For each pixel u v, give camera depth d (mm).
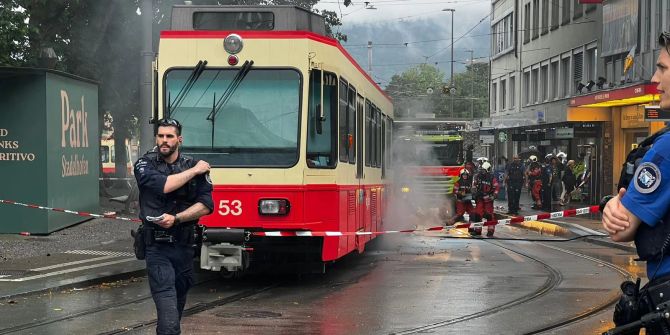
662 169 3322
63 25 24906
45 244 15070
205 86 11070
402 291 11289
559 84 41281
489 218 20906
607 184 31484
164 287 6512
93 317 8945
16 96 15836
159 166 6723
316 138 11086
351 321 8961
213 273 13117
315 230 10859
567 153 37906
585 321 9188
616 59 31453
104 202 26828
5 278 11328
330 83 11273
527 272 13508
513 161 29594
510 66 52625
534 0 46500
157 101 11109
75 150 17938
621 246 18391
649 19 27516
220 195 10820
